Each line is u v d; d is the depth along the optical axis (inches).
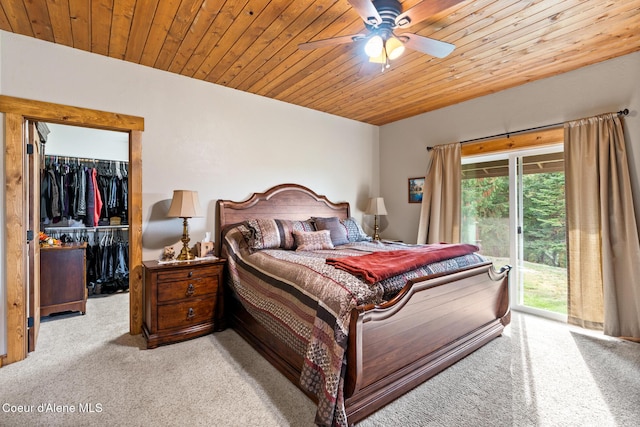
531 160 141.1
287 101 158.6
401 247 131.3
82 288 141.3
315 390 69.6
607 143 114.6
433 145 172.2
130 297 117.6
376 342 70.1
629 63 111.5
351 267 80.2
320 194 175.0
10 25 93.1
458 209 156.7
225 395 78.8
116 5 83.4
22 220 97.6
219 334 118.5
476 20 89.3
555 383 84.0
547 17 88.0
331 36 98.7
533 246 141.6
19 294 96.8
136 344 109.0
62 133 179.9
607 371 90.1
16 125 97.0
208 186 136.3
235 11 86.0
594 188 117.0
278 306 91.0
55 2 81.9
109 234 190.5
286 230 131.5
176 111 127.7
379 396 71.8
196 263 115.7
